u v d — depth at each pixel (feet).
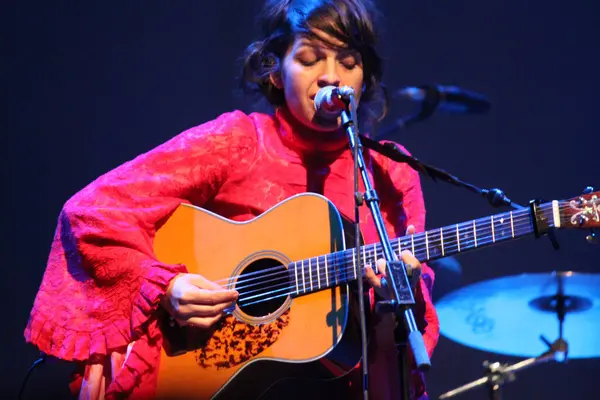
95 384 14.48
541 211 14.37
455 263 28.37
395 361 15.66
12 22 33.04
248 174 16.15
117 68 34.01
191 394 14.78
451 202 34.68
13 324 31.09
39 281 31.68
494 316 23.34
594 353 23.61
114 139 33.55
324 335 15.02
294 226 15.69
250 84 18.11
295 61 15.83
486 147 35.37
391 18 36.06
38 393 29.55
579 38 35.73
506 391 32.53
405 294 12.57
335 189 16.35
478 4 36.19
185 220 15.70
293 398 15.61
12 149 32.45
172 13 34.94
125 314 14.60
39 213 32.27
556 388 32.45
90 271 14.90
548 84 35.65
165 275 14.47
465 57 35.99
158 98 34.32
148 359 14.42
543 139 35.37
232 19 35.35
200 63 34.91
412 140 35.37
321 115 15.37
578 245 33.71
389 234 16.76
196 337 14.93
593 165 35.04
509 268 33.91
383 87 18.02
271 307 15.74
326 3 15.81
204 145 15.94
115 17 34.22
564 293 22.36
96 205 15.15
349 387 15.64
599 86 35.45
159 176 15.58
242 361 14.97
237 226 15.72
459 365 32.73
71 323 14.65
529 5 36.04
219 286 14.69
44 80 33.12
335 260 15.25
